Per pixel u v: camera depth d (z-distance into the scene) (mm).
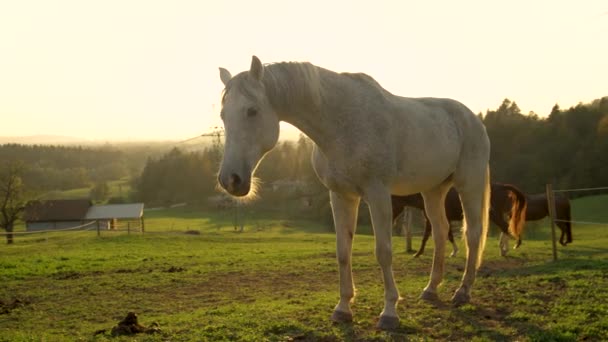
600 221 31531
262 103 4328
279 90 4430
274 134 4465
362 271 10070
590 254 12328
